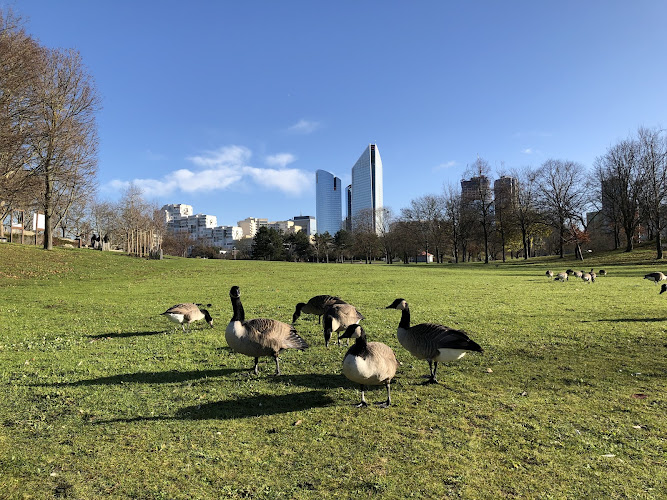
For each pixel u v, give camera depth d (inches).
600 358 374.9
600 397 281.0
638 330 480.4
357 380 257.4
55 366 358.0
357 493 176.4
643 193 2201.0
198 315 511.5
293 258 4741.6
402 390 301.7
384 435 227.9
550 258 2736.2
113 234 4003.4
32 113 1255.5
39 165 1446.9
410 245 3575.3
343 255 4785.9
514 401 275.6
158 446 215.6
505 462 200.1
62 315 628.4
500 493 175.6
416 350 308.5
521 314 609.3
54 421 245.9
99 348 426.3
